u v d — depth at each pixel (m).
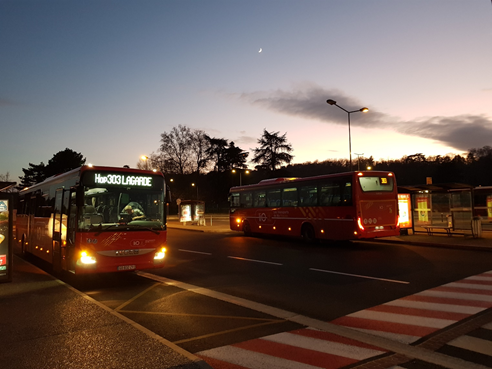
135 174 10.16
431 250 15.73
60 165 67.19
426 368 4.68
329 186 17.95
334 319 6.77
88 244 9.26
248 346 5.48
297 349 5.34
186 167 81.44
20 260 14.58
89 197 9.52
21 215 17.59
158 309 7.61
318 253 15.67
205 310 7.48
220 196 85.81
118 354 4.86
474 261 12.67
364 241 20.17
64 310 6.96
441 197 21.38
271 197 22.02
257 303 7.96
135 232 9.78
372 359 4.96
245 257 14.92
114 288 9.82
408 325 6.32
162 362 4.60
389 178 17.34
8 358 4.77
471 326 6.21
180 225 38.66
